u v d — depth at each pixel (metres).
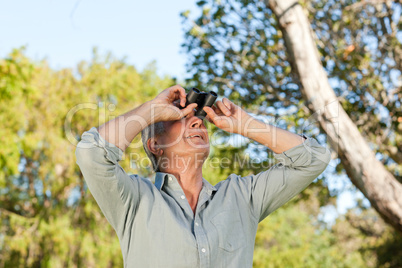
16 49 7.91
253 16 7.19
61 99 13.80
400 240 17.19
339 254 22.61
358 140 5.01
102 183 1.99
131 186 2.10
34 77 13.03
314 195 8.11
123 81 14.66
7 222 14.52
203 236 2.08
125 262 2.13
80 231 13.65
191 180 2.28
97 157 1.97
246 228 2.21
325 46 7.04
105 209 2.07
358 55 6.79
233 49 7.29
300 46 4.97
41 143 13.89
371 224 18.80
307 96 5.03
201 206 2.19
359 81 7.04
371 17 7.07
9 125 10.89
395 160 7.14
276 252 17.67
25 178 16.19
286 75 7.13
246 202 2.27
